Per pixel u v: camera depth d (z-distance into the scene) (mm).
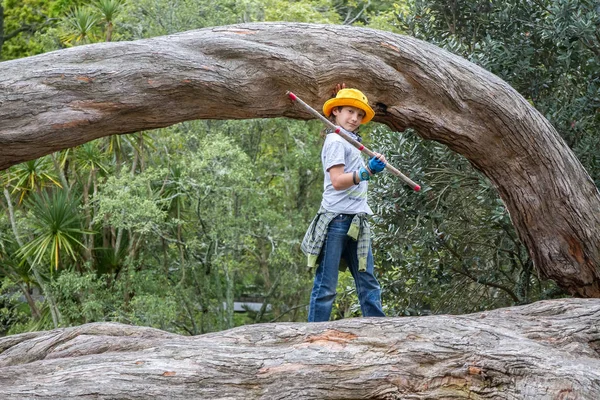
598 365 4723
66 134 5164
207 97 5668
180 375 4656
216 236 18328
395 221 9383
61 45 20188
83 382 4551
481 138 6551
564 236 6785
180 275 19844
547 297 9906
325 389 4648
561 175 6676
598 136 9258
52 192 18391
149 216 16469
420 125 6473
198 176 17547
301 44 6086
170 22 18453
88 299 17422
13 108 4996
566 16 8719
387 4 23047
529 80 9438
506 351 4707
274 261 19406
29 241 18000
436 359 4758
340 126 5680
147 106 5434
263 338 5027
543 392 4492
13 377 4656
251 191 18547
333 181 5336
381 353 4797
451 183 9523
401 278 10141
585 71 9172
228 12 19031
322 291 5516
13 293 20500
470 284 10727
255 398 4648
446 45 9539
